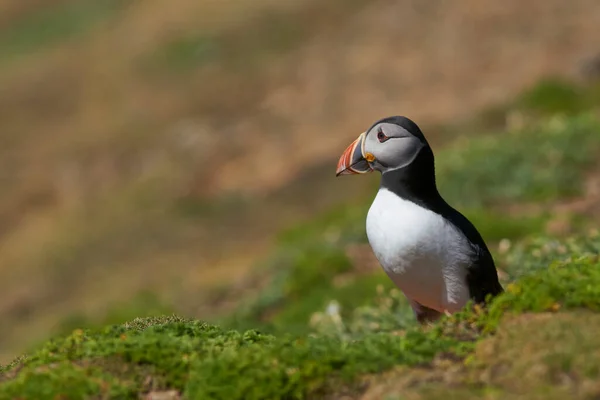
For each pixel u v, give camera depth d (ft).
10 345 50.62
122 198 64.75
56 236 62.18
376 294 36.22
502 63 69.26
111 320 45.32
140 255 56.80
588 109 56.95
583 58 63.67
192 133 70.44
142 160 69.05
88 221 63.10
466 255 21.89
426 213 22.03
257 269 46.44
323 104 70.33
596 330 16.26
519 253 33.65
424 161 22.44
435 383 16.03
